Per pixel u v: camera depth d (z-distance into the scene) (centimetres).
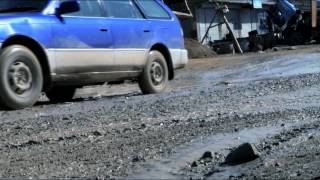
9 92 784
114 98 967
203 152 480
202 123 621
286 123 604
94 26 910
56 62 846
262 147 488
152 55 1051
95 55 909
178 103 800
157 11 1096
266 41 3950
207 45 4075
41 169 436
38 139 557
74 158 470
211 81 1360
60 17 860
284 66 1638
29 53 812
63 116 705
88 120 665
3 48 782
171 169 428
